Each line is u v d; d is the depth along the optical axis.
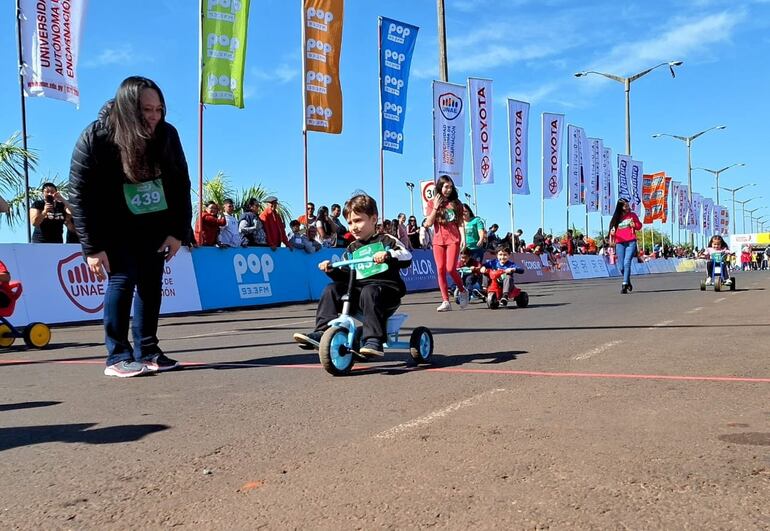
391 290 5.22
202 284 12.87
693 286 17.31
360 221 5.41
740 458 2.84
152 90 5.02
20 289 7.63
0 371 5.80
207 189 24.72
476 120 21.28
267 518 2.34
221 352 6.59
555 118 26.50
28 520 2.40
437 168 19.73
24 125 12.70
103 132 5.04
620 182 34.72
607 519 2.25
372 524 2.26
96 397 4.47
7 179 14.47
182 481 2.75
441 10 20.55
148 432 3.53
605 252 34.72
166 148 5.19
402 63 18.91
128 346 5.40
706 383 4.38
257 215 14.79
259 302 14.00
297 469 2.86
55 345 7.84
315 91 16.62
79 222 5.09
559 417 3.58
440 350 6.23
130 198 5.19
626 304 11.12
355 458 2.97
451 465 2.83
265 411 3.93
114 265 5.32
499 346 6.39
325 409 3.93
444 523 2.25
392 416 3.71
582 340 6.67
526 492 2.50
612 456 2.90
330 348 4.89
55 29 12.65
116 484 2.74
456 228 10.61
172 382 4.95
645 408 3.74
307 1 16.45
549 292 15.76
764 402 3.83
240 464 2.95
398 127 18.92
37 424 3.76
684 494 2.45
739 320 8.11
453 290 14.82
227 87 14.66
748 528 2.16
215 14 14.51
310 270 15.70
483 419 3.58
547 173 26.62
